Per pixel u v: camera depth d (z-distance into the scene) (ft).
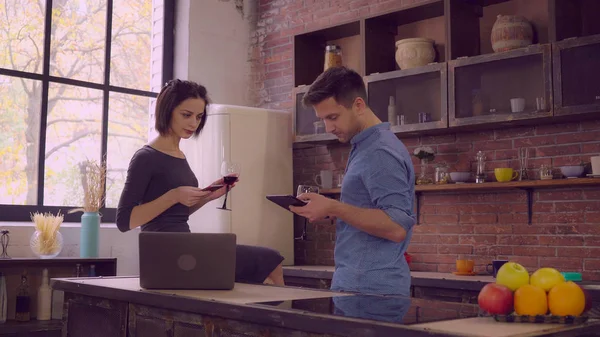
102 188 15.60
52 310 14.71
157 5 18.70
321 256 17.81
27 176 15.90
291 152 17.90
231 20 19.52
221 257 7.59
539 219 13.98
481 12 15.17
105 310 7.99
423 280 13.33
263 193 17.12
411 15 15.98
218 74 19.07
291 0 19.01
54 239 14.53
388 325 4.79
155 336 7.19
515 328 4.76
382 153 7.36
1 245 14.70
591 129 13.33
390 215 7.11
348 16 17.58
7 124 15.69
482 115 13.69
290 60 18.86
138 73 18.17
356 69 17.69
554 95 12.68
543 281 5.17
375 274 7.40
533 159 14.07
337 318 5.16
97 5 17.39
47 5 16.42
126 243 16.76
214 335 6.43
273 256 10.95
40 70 16.29
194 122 9.80
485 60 13.67
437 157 15.61
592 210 13.29
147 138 18.11
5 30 15.85
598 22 13.20
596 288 11.25
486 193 14.83
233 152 16.61
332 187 17.63
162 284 7.54
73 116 16.71
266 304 6.04
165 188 9.45
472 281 12.44
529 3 14.42
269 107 19.31
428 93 14.66
